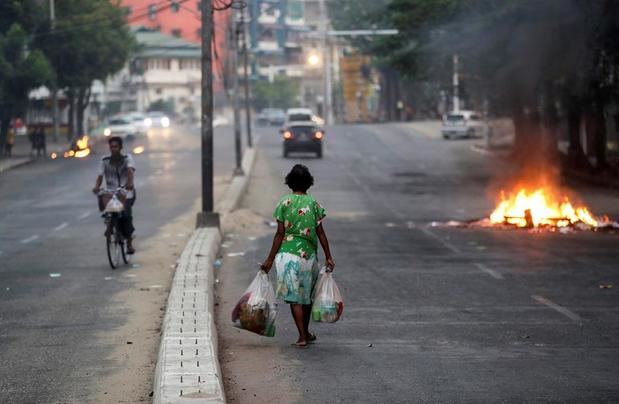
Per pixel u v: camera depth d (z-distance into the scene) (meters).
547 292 20.44
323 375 13.28
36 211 43.06
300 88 195.25
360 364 13.94
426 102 150.62
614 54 46.16
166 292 20.58
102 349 14.91
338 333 16.23
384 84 157.50
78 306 18.91
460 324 16.94
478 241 30.92
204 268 21.89
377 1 90.69
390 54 70.06
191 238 28.80
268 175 64.94
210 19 34.47
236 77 63.09
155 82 176.62
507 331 16.30
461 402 11.84
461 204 46.03
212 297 19.39
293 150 80.94
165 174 64.56
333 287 15.02
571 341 15.46
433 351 14.80
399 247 29.41
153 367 13.71
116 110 175.12
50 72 81.75
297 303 14.98
